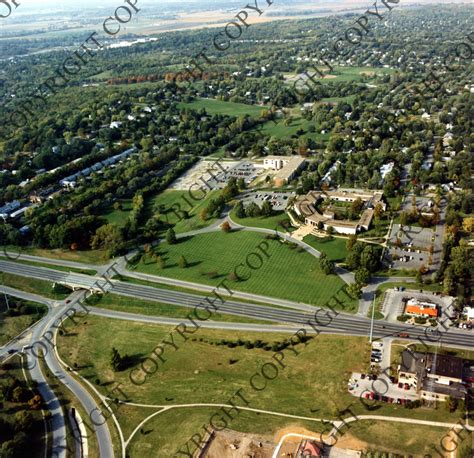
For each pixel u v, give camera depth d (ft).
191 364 584.81
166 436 487.61
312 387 531.09
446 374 504.84
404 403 494.59
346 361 561.84
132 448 478.18
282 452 452.76
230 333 631.15
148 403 533.55
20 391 544.21
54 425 515.50
